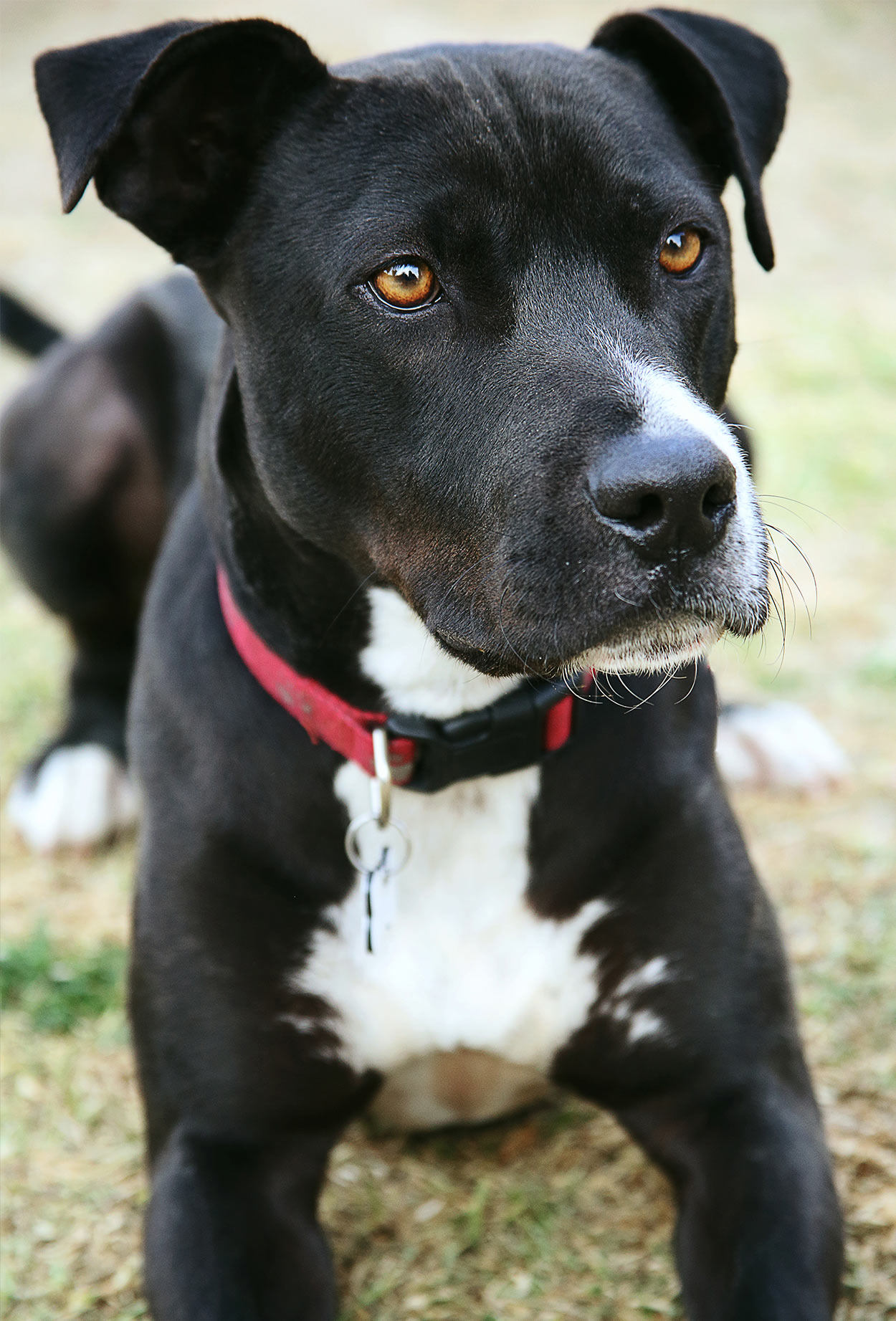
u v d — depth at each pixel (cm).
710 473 198
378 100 229
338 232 226
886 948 331
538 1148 289
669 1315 251
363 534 238
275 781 254
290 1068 260
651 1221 270
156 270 846
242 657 258
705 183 247
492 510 217
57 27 1258
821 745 402
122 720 419
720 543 207
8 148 1052
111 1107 308
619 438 203
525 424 213
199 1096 258
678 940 258
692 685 267
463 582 224
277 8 1266
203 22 237
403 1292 260
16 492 418
